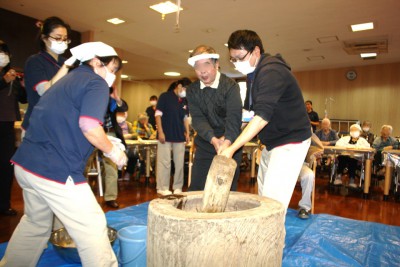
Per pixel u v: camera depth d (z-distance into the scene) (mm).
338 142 5750
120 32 6910
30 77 1918
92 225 1330
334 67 9984
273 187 1761
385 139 6051
